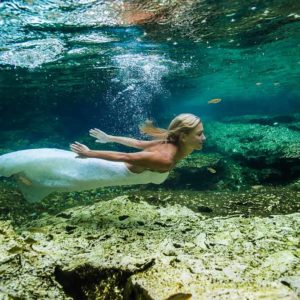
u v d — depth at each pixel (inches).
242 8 155.1
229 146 213.2
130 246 72.2
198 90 509.0
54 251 70.7
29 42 195.3
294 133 218.2
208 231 81.0
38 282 60.9
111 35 187.5
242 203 106.7
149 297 49.0
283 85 482.3
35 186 89.7
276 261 62.2
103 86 391.2
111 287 60.2
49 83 350.9
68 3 136.5
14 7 139.9
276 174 173.2
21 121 377.7
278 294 47.7
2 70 279.9
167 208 100.4
